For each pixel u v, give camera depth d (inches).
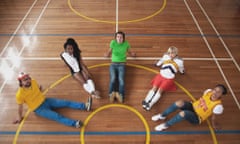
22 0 237.5
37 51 177.2
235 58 173.5
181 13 220.5
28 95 123.0
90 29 198.5
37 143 122.6
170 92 148.7
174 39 189.9
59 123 131.6
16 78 156.5
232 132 128.5
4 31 196.1
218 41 189.0
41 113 129.7
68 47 140.5
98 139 124.4
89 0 237.9
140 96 146.0
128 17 213.3
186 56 174.4
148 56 173.6
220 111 117.3
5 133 126.7
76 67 146.8
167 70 140.4
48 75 159.0
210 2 237.9
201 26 204.8
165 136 126.0
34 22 206.5
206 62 169.8
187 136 126.2
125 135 126.2
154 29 199.9
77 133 127.0
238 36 194.2
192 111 125.0
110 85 144.0
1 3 231.8
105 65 166.4
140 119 133.7
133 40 187.8
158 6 229.8
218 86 114.0
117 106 140.4
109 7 227.1
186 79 157.2
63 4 231.5
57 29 198.5
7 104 141.1
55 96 146.1
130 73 160.7
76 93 148.2
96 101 143.0
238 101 143.9
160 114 130.5
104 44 183.5
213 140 124.8
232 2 237.6
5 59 170.1
